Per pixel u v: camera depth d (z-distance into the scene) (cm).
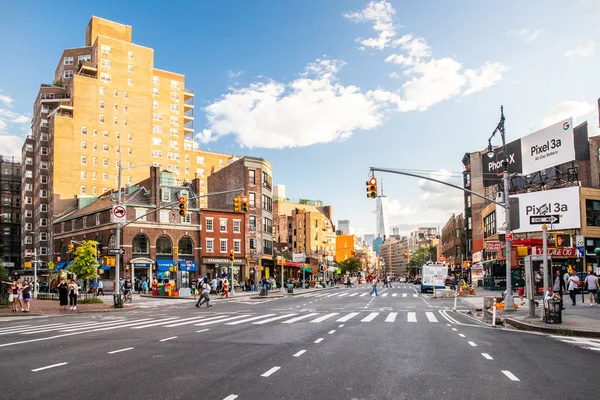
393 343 1383
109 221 5944
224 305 3422
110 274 5797
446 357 1151
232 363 1066
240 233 6769
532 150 5244
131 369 1001
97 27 10162
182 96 10875
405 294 4972
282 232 11588
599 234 4688
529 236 5028
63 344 1391
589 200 4741
